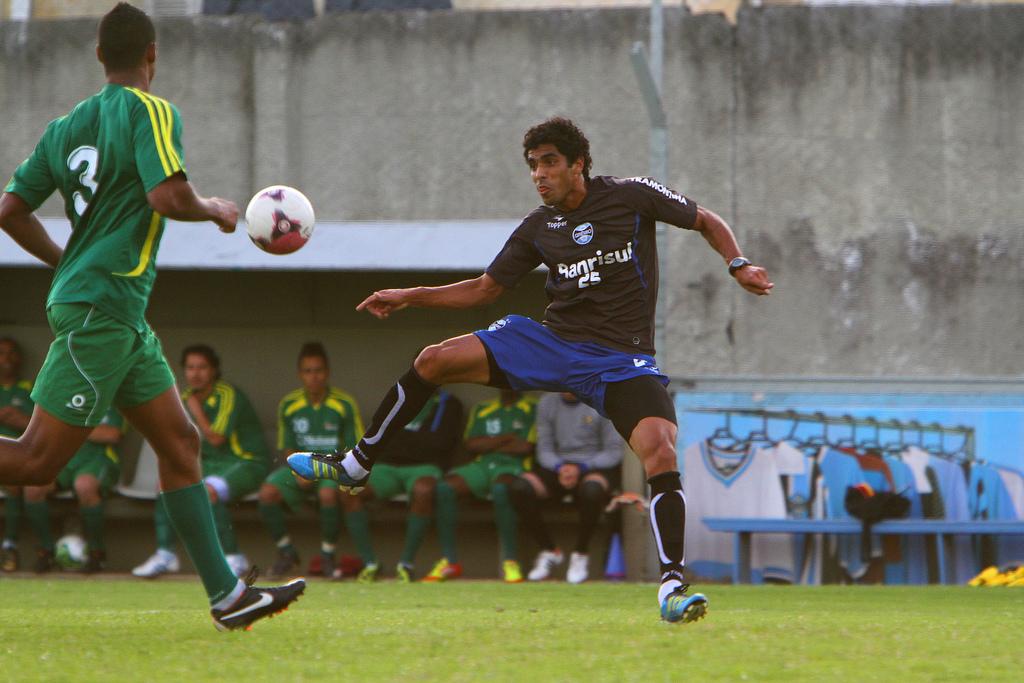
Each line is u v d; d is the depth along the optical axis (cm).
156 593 3158
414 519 4003
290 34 4325
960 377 4088
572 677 1143
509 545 3991
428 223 4134
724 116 4191
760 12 4200
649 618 1980
